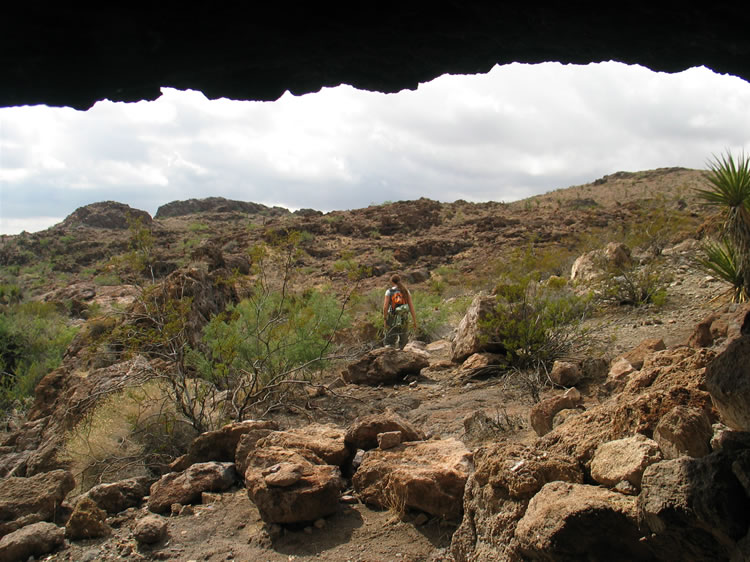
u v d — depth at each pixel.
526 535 2.75
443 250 42.88
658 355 4.16
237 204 104.50
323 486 4.14
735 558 2.15
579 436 3.57
